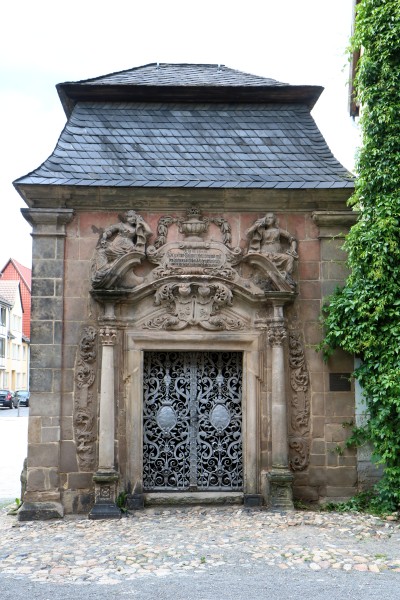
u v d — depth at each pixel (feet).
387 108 35.47
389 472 33.83
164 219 36.55
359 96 37.06
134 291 35.32
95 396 35.40
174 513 34.12
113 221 36.50
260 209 37.17
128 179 36.04
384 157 35.60
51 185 35.09
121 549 26.81
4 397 162.09
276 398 35.35
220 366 37.06
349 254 35.94
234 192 36.27
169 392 36.86
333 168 37.96
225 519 32.35
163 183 35.81
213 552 26.13
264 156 38.29
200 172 37.01
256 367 36.19
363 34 36.81
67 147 37.47
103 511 33.37
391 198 35.27
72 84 39.09
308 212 37.45
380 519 32.14
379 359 35.22
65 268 36.01
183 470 36.40
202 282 36.06
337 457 36.04
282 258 36.22
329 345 36.11
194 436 36.55
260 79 42.75
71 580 22.91
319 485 35.86
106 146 37.86
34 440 34.73
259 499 35.29
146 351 36.65
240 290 36.04
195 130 39.19
